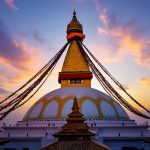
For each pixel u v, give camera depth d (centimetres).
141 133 3553
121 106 4225
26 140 3528
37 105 4006
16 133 3597
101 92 4209
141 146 3491
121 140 3509
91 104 3741
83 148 2064
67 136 2209
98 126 3491
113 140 3494
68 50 4662
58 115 3631
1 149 3506
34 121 3731
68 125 2297
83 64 4500
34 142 3509
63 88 4116
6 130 3641
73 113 2381
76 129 2253
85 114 3600
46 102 3916
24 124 3756
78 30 4788
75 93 3884
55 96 3938
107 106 3847
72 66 4503
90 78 4419
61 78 4431
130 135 3531
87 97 3831
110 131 3531
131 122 3806
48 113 3716
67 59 4575
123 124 3684
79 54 4572
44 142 3175
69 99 3781
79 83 4431
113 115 3775
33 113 3891
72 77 4416
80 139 2198
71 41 4725
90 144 2123
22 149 3506
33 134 3547
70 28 4800
